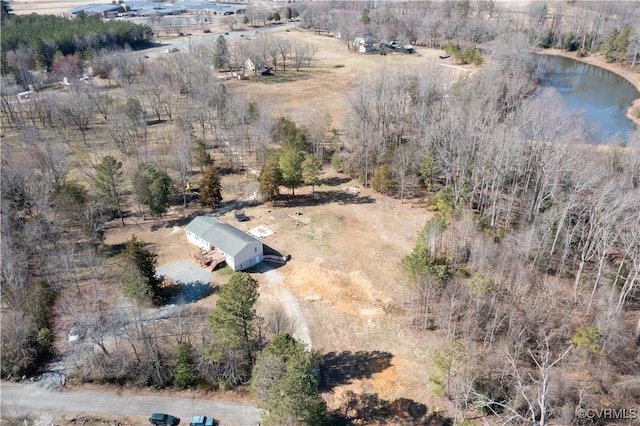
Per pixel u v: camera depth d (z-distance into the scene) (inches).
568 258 2815.0
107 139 4586.6
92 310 2495.1
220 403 2089.1
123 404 2097.7
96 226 3090.6
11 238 2655.0
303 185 3769.7
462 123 3639.3
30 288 2476.6
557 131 3420.3
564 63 6958.7
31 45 6461.6
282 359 1914.4
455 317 2391.7
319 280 2773.1
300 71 6909.5
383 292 2684.5
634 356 2176.4
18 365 2253.9
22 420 1998.0
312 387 1784.0
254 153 4367.6
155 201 3238.2
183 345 2162.9
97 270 2849.4
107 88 6063.0
